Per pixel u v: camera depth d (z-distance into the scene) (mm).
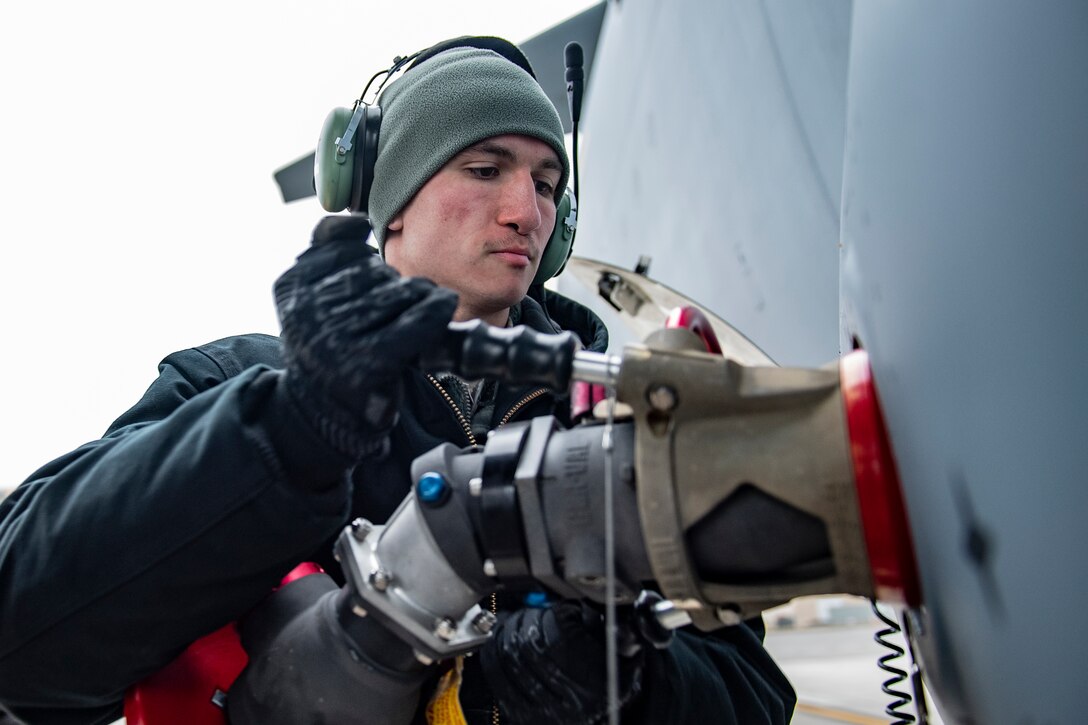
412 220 1258
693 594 627
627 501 641
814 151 1130
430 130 1221
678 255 1736
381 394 692
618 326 2152
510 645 835
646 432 625
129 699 865
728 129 1431
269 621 856
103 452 857
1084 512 474
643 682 890
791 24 1166
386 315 687
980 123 545
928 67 597
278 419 749
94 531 776
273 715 802
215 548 758
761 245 1333
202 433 773
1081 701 479
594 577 649
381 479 1079
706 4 1517
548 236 1283
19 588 796
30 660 810
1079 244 480
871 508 585
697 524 624
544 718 809
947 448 545
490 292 1212
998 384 514
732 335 1507
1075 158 488
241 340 1216
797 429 607
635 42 2029
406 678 776
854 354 645
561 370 652
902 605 622
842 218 750
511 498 673
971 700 585
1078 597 476
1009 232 516
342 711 773
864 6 716
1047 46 513
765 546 615
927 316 568
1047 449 489
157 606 774
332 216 733
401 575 731
